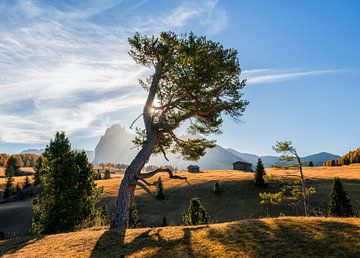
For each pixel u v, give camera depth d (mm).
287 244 7602
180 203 48188
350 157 166500
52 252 8906
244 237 8523
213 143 16266
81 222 17125
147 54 15664
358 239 7363
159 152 16812
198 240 8750
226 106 14867
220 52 14516
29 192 57219
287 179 53469
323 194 43594
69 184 16984
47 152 17688
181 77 13812
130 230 11250
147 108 14820
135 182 13867
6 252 9438
